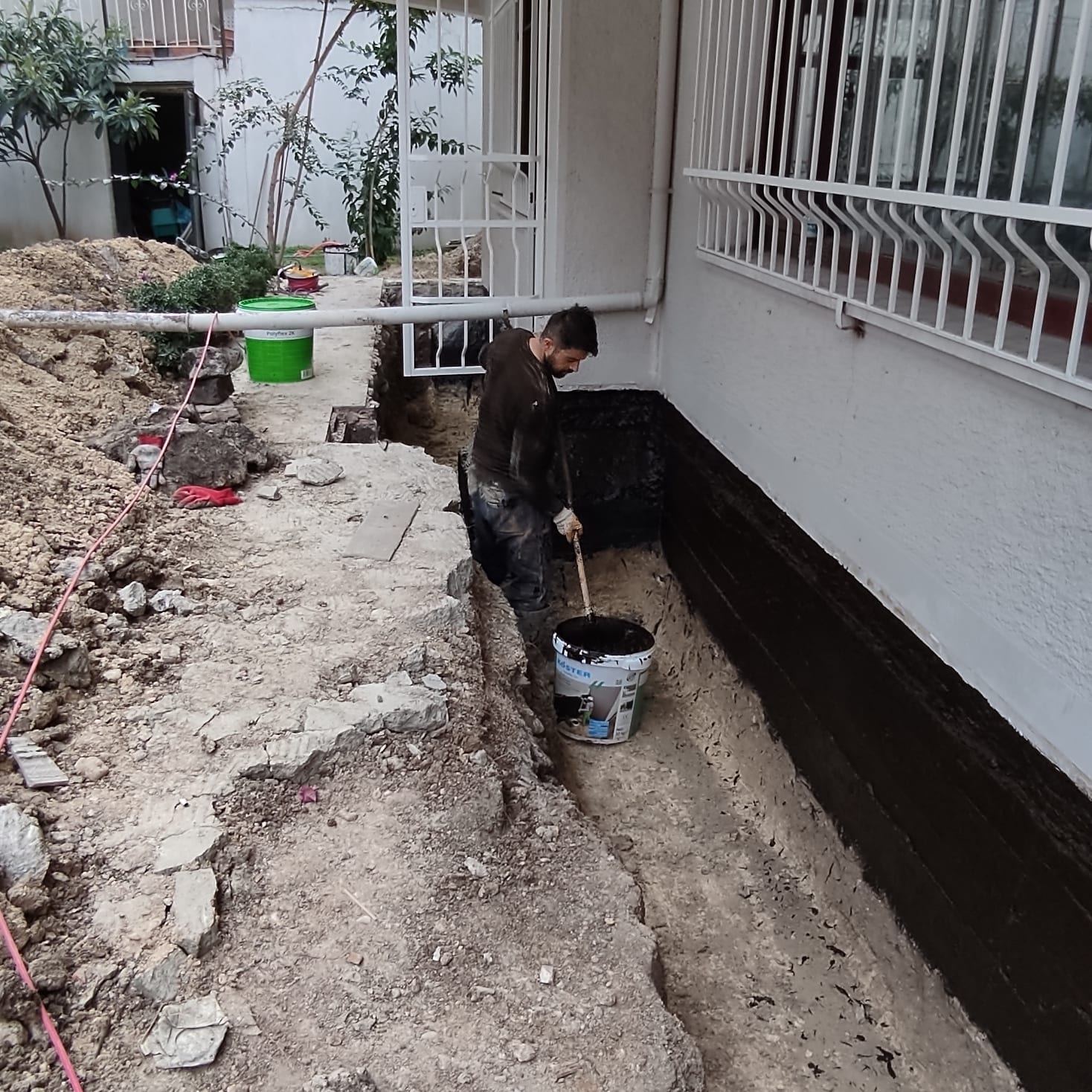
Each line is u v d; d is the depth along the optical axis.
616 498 5.82
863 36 3.20
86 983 1.88
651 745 4.50
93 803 2.30
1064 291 2.54
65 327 4.94
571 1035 1.97
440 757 2.63
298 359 5.39
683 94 4.98
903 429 3.07
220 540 3.60
